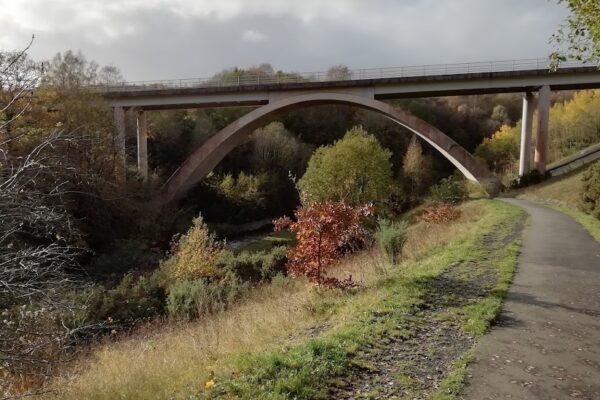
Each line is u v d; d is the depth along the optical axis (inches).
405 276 350.9
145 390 188.9
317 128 2657.5
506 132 2615.7
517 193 1392.7
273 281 553.3
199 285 498.3
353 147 1267.2
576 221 733.3
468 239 527.2
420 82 1510.8
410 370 193.5
